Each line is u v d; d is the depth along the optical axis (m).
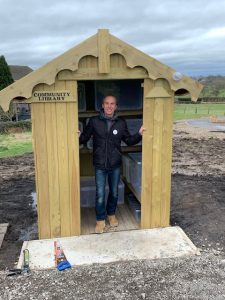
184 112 33.62
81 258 4.00
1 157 11.17
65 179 4.38
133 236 4.51
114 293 3.38
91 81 5.01
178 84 4.28
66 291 3.43
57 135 4.25
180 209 5.82
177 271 3.75
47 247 4.26
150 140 4.46
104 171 4.52
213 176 8.16
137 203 5.34
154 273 3.71
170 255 4.07
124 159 5.60
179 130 19.52
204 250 4.31
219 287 3.46
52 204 4.43
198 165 9.60
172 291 3.41
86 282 3.57
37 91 4.08
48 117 4.18
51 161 4.30
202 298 3.30
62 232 4.53
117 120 4.41
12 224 5.36
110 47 4.01
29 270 3.79
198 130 19.47
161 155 4.54
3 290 3.46
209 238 4.70
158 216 4.75
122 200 5.59
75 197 4.45
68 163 4.34
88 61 4.06
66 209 4.47
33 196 6.79
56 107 4.17
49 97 4.12
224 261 3.99
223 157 10.86
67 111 4.20
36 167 4.29
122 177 5.80
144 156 4.49
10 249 4.48
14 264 4.04
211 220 5.32
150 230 4.68
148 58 4.14
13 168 9.46
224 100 45.22
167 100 4.36
